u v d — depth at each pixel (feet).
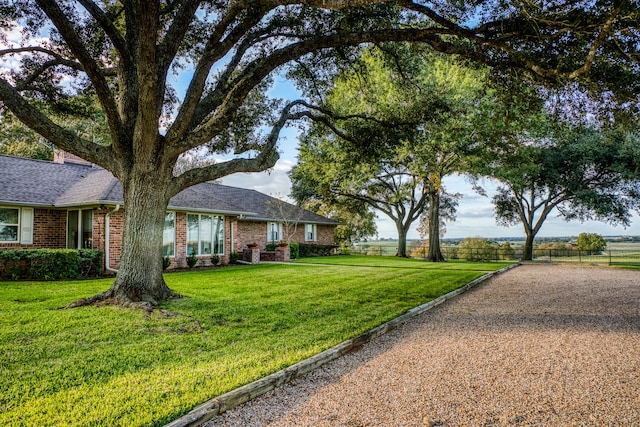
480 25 23.65
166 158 24.11
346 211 105.81
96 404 10.57
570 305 27.07
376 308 24.31
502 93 29.60
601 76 22.88
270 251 71.72
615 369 13.94
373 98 39.19
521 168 69.97
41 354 14.55
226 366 13.52
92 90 34.22
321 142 66.54
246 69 29.40
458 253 96.12
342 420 10.16
